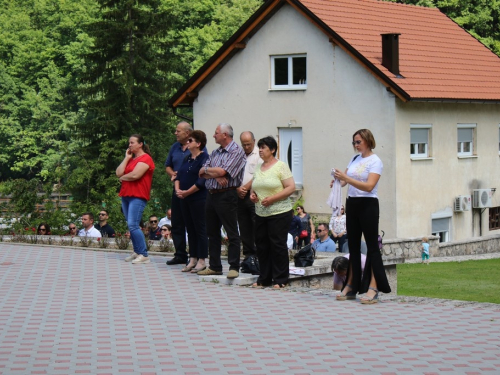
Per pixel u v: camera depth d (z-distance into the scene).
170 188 45.88
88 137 50.12
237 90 36.81
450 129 35.47
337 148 34.19
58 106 81.56
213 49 67.69
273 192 13.18
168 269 15.31
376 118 33.19
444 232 35.69
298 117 35.12
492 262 28.22
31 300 12.50
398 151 32.97
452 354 9.40
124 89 48.72
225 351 9.56
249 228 14.65
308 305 12.02
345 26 35.38
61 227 25.34
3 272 15.03
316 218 34.12
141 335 10.33
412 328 10.60
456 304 12.09
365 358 9.25
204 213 14.62
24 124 82.19
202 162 14.63
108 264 15.95
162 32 51.09
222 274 14.28
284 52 35.38
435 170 34.72
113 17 50.19
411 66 35.03
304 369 8.85
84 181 30.42
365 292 12.25
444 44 39.12
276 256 13.33
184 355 9.41
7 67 84.19
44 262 16.23
